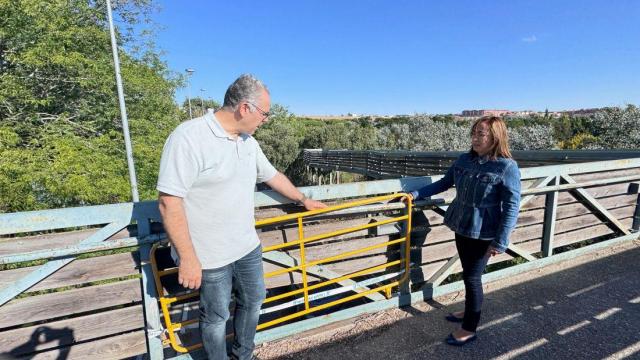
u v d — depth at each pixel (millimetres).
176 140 1541
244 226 1858
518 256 3646
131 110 11594
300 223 2424
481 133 2254
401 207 2770
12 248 1823
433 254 3189
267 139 32250
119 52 11344
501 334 2602
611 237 4457
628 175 4234
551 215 3662
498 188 2248
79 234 1937
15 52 8711
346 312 2820
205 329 1950
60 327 2045
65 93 10117
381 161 16141
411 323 2775
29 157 7535
